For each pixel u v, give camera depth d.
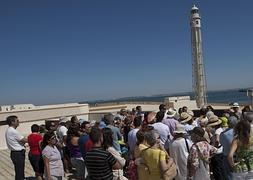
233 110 10.82
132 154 8.18
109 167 5.28
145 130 6.16
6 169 13.35
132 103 37.94
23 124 24.94
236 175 5.53
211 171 7.52
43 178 8.98
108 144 6.19
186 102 31.22
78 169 9.70
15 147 8.95
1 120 23.97
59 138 11.09
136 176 6.04
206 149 6.26
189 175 6.32
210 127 8.28
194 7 33.25
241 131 5.47
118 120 11.08
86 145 8.13
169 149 7.00
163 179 5.50
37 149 8.97
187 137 7.41
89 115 29.36
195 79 34.00
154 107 34.75
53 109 27.17
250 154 5.48
